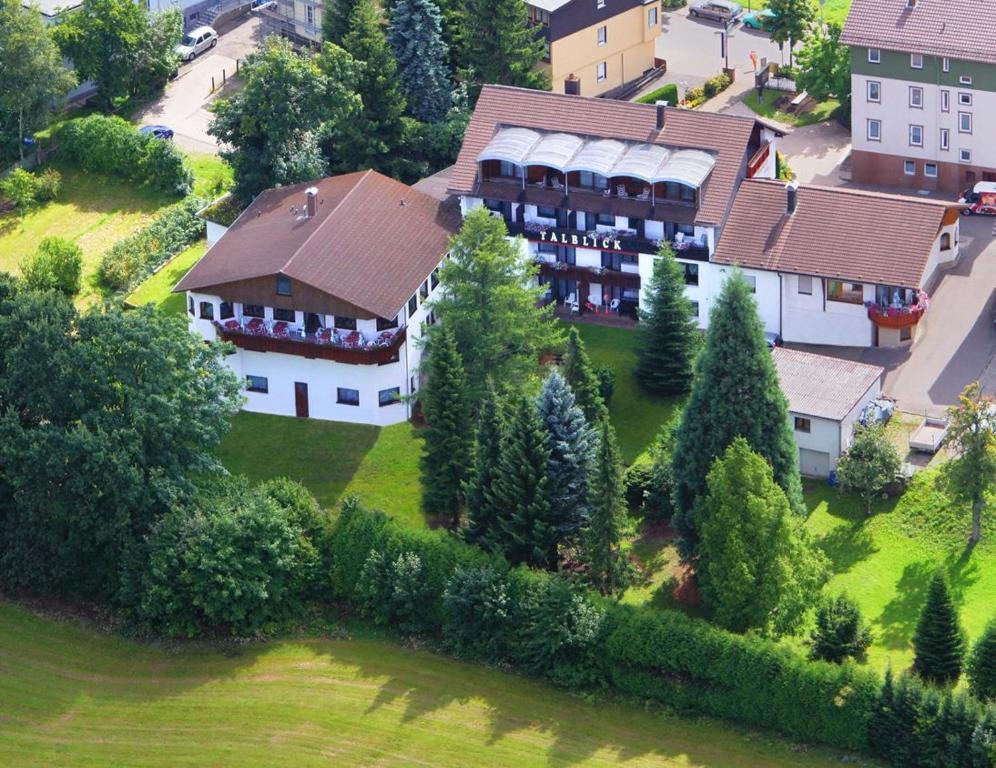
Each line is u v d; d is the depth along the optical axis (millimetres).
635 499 134250
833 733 115312
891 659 120250
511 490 125125
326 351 142000
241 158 164000
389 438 143375
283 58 162250
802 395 137875
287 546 127875
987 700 112562
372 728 119875
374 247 146750
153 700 123438
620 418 144000
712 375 123188
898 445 138750
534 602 122062
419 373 146625
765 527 119188
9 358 130250
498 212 155750
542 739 118188
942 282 155125
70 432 127250
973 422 127938
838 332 149625
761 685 116938
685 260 150500
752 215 150500
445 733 119125
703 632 118938
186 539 126688
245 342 143750
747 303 122250
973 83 163000
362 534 128250
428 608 126125
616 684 120812
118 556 129375
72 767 118938
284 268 141750
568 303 156000
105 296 160875
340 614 129000
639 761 116062
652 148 152875
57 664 126500
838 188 155750
